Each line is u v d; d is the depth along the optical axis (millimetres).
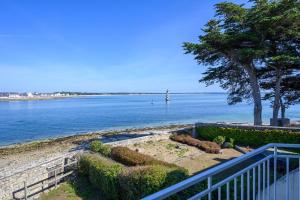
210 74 37094
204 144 29016
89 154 23578
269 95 37594
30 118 86500
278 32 31203
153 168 15031
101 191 19031
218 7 32344
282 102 38250
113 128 64312
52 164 22109
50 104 186500
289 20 29297
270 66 33875
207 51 33188
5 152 36812
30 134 56500
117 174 17188
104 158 22797
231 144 29938
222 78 37594
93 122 76438
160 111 114188
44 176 21406
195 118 85688
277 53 31172
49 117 89625
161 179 14094
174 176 14148
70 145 40375
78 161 22516
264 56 31406
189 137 32062
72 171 22375
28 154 34750
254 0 31531
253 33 31547
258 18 30328
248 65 33500
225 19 33031
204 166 22922
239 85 38125
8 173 19750
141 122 76500
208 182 4281
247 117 87250
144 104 177750
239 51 30484
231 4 31844
